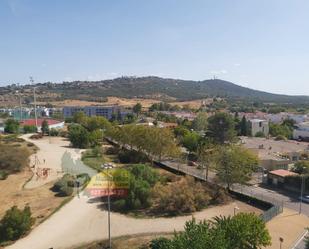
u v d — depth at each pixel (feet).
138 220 178.81
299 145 374.43
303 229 168.35
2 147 299.99
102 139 441.27
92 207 197.16
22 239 161.07
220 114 405.59
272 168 280.31
